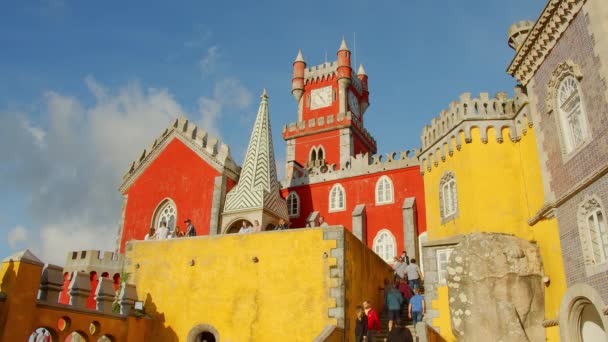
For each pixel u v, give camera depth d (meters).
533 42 20.89
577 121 18.52
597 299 16.03
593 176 16.66
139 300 22.47
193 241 22.77
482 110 25.44
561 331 18.06
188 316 21.52
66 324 18.27
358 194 42.19
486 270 20.22
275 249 21.30
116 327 20.38
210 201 36.75
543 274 20.33
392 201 40.38
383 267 27.11
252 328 20.38
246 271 21.38
